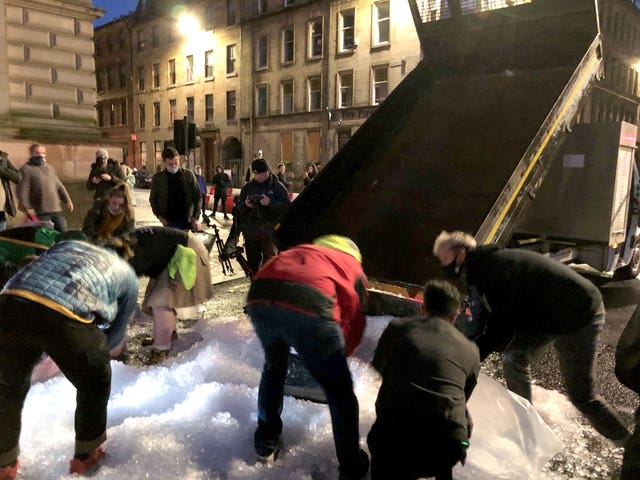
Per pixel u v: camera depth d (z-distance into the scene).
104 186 8.13
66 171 11.06
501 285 2.78
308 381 3.60
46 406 3.33
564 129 5.09
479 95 6.23
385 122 6.27
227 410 3.36
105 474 2.62
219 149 37.56
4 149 10.04
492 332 2.86
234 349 4.54
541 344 3.12
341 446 2.55
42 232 3.98
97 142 11.57
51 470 2.67
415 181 5.46
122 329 2.88
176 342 4.79
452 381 2.21
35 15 10.80
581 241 6.38
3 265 3.86
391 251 4.85
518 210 4.59
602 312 2.84
